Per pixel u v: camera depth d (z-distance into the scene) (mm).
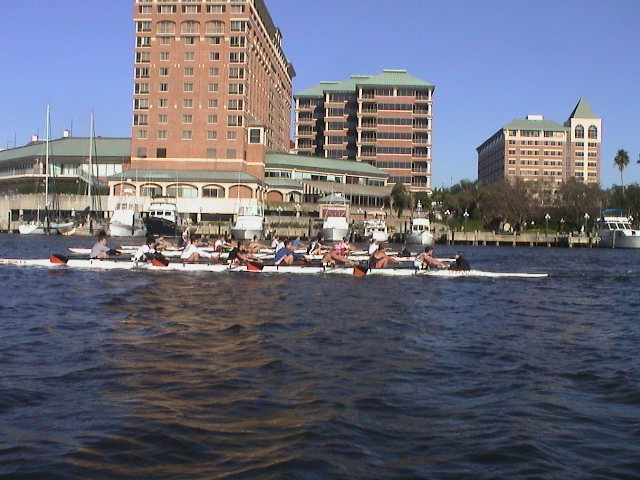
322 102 196125
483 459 9797
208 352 16750
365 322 22891
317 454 9805
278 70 189000
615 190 159875
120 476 8969
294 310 25469
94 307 25078
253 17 146750
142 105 142375
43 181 147500
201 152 142250
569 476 9250
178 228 116500
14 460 9406
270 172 153625
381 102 177125
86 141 157125
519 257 84375
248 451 9891
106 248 45344
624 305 30938
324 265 43188
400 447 10211
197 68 141250
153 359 15789
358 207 154500
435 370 15422
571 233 137125
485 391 13609
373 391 13320
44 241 96562
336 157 183625
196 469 9227
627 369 16016
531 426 11328
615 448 10352
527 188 154000
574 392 13695
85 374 14188
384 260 44375
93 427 10797
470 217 155875
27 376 13938
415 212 147125
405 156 177000
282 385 13625
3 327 20328
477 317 25312
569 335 21469
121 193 129625
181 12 140250
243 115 141375
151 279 36500
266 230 118625
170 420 11203
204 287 33031
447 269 44219
